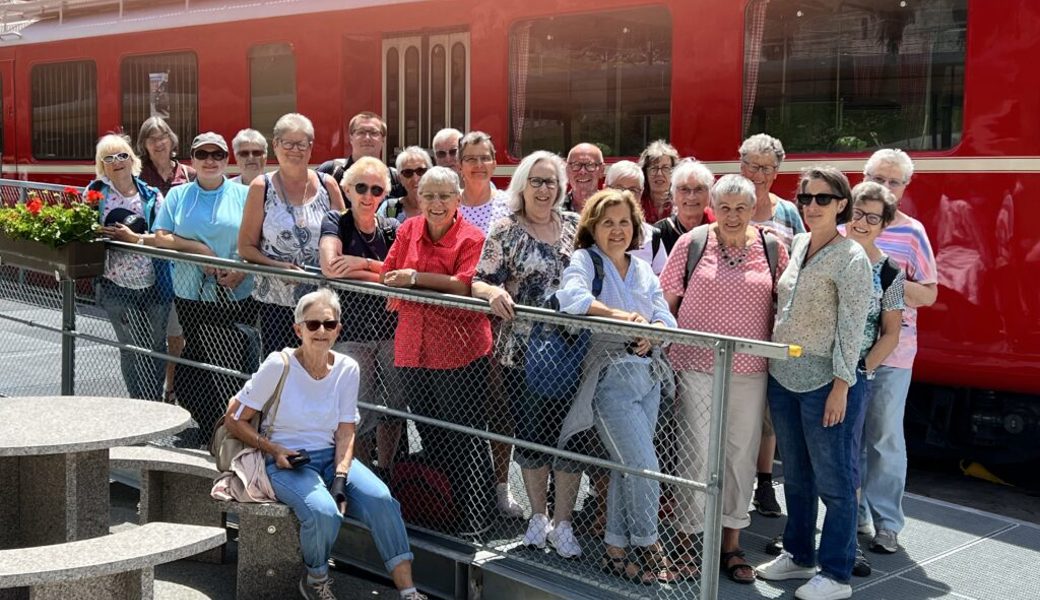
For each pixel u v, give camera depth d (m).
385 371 5.01
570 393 4.37
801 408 4.55
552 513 4.71
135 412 4.84
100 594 3.96
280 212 5.45
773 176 5.50
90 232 5.84
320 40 9.50
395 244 4.97
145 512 5.04
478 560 4.54
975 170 6.23
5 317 6.51
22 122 12.68
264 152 6.86
